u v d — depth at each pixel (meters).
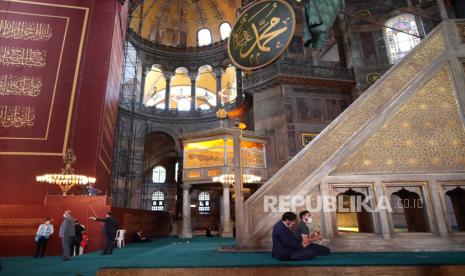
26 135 11.05
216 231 24.72
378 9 19.17
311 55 19.33
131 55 26.05
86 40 12.52
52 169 10.88
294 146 17.23
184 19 30.42
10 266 5.79
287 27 7.75
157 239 16.05
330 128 5.46
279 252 3.95
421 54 5.84
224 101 30.34
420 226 5.42
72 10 12.82
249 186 17.88
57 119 11.42
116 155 22.62
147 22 28.62
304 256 3.77
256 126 19.00
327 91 18.72
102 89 12.16
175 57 28.95
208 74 33.34
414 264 3.28
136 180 23.89
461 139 5.25
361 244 4.70
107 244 8.30
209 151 16.92
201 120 27.23
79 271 4.98
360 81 18.08
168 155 33.03
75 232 8.02
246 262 3.77
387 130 5.35
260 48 8.19
